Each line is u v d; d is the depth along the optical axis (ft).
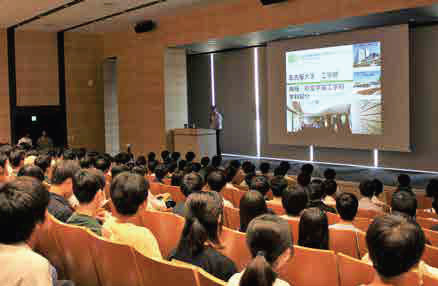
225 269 7.67
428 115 35.40
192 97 55.21
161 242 12.69
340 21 32.76
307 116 40.65
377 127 36.11
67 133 52.49
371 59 35.83
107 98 54.34
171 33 44.39
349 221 12.01
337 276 8.80
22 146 32.17
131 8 39.47
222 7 39.34
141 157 25.96
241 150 50.44
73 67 52.54
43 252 11.61
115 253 8.89
